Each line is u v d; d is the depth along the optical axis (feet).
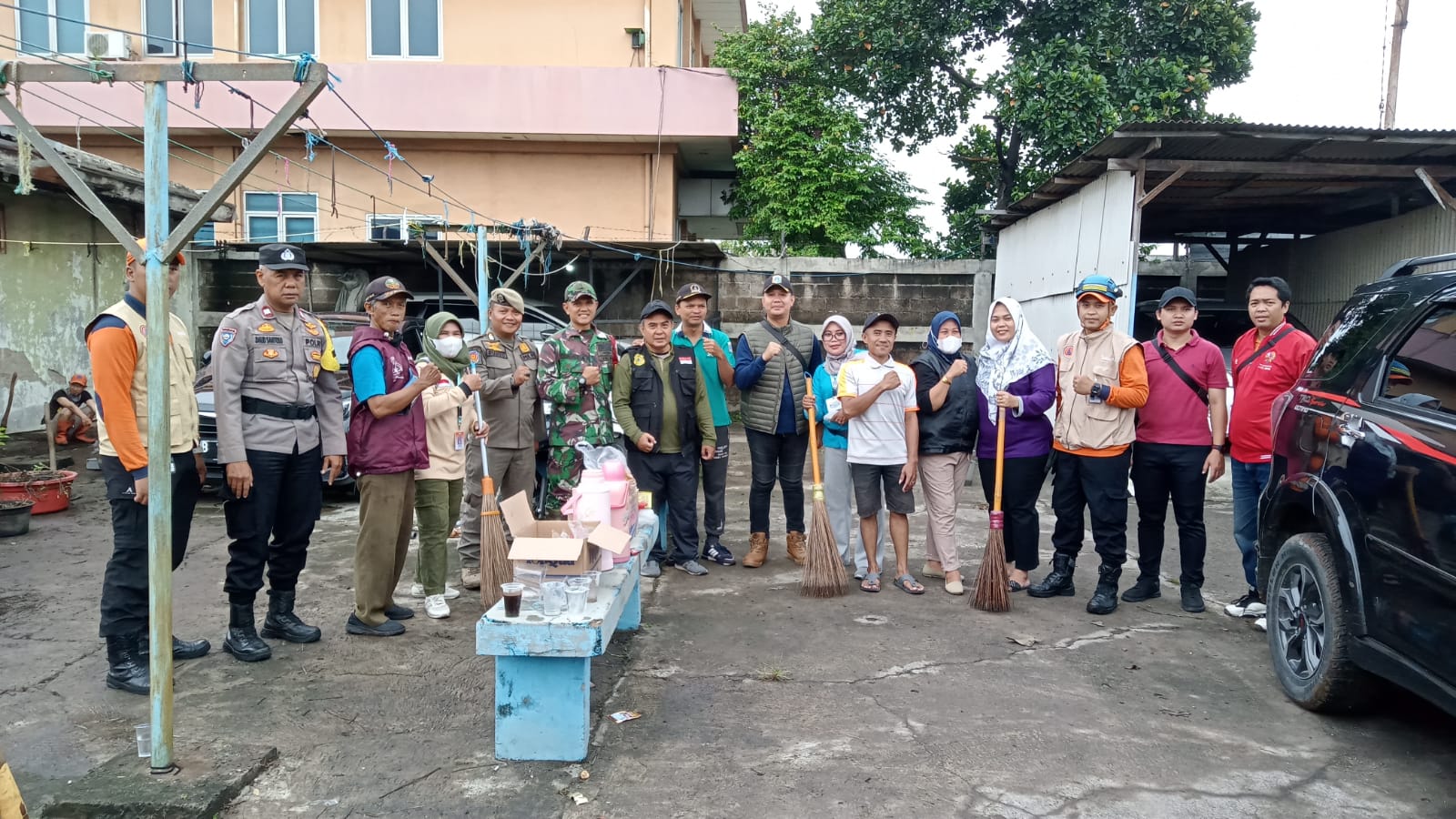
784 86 49.37
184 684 12.85
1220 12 46.03
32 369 34.09
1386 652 10.89
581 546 10.69
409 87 44.88
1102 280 16.58
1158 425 16.60
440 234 36.73
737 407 44.60
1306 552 12.62
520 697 10.68
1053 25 47.55
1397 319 12.31
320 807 9.68
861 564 18.75
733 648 14.57
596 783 10.25
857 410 17.11
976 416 17.76
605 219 47.44
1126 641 15.16
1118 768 10.68
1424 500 10.44
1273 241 41.70
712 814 9.63
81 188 9.45
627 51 46.85
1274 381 15.64
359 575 14.73
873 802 9.87
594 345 17.76
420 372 14.17
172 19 45.70
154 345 9.53
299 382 13.76
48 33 45.62
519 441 17.10
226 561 19.29
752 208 50.75
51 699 12.30
